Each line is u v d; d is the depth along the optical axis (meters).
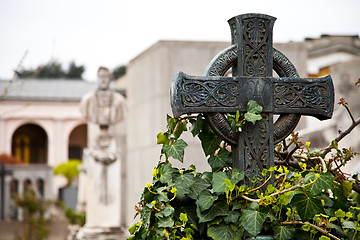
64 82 54.22
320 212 2.59
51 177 45.62
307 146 2.98
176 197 2.64
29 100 51.62
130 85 10.34
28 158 53.94
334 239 2.64
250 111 2.69
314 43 9.70
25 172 44.66
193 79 2.65
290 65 2.84
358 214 2.78
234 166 2.76
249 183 2.71
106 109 14.05
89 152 14.29
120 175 14.38
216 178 2.62
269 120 2.75
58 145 52.50
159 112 8.45
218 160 2.81
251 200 2.60
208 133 2.83
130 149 10.34
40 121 52.25
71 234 20.30
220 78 2.69
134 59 9.81
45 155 54.25
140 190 9.66
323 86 2.83
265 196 2.57
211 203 2.57
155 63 8.56
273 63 2.83
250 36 2.74
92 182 14.25
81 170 16.02
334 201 2.81
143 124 9.36
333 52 9.62
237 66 2.74
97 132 14.38
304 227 2.57
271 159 2.74
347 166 6.18
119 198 14.33
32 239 23.06
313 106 2.81
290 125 2.82
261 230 2.63
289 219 2.61
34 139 54.16
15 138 53.62
